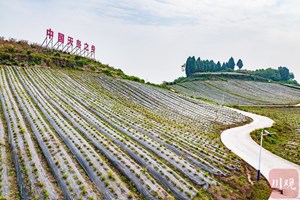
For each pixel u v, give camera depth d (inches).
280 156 1279.5
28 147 951.0
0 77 1982.0
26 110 1364.4
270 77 7062.0
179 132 1494.8
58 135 1117.1
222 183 926.4
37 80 2149.4
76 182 780.6
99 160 933.8
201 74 5974.4
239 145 1398.9
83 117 1444.4
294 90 5128.0
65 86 2174.0
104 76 2883.9
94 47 3548.2
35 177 772.0
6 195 680.4
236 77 5836.6
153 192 787.4
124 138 1212.5
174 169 972.6
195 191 829.2
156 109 2110.0
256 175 1027.9
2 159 842.2
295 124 2324.1
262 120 2217.0
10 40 3004.4
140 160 992.2
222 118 2122.3
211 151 1226.0
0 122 1160.2
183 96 2925.7
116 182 811.4
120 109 1828.2
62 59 2847.0
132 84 2839.6
